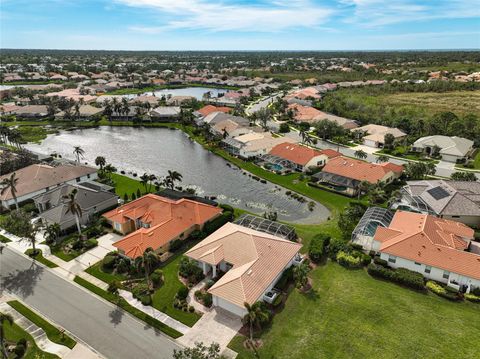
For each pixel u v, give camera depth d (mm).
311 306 45844
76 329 42281
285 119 168750
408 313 44219
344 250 56344
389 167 89188
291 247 54688
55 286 50219
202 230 64500
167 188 84688
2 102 199750
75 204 60375
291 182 91250
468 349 38531
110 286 47750
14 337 40969
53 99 195625
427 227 56469
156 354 38625
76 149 105750
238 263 50625
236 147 115062
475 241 59688
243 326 42500
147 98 199250
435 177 93688
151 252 49219
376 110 166875
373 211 66750
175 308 45656
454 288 48062
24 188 78938
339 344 39594
